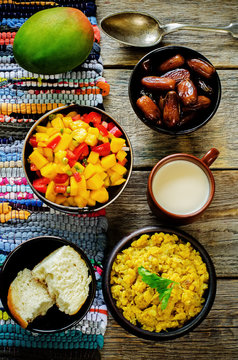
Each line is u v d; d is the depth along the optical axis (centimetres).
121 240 104
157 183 108
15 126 113
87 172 102
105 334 113
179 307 104
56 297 104
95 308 110
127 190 117
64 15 95
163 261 106
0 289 98
